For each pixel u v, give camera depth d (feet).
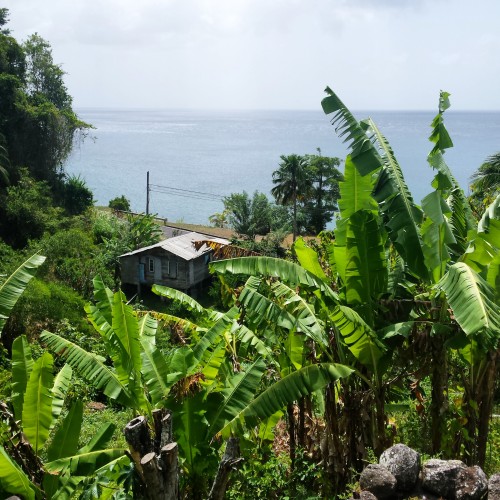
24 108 156.76
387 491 17.76
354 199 27.96
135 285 114.62
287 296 27.09
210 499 18.90
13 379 27.71
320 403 29.01
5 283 28.86
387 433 28.86
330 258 31.24
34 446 25.30
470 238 27.89
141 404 25.90
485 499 17.38
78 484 23.07
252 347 32.94
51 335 27.71
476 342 24.93
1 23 176.14
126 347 25.86
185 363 25.80
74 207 166.91
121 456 23.53
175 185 383.65
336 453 26.53
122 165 522.88
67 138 167.53
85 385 50.29
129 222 138.72
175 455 17.53
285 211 174.70
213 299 109.91
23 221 133.28
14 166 154.61
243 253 41.04
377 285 27.02
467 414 27.17
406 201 27.04
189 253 112.06
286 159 169.99
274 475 25.80
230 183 399.44
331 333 27.91
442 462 18.39
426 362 26.68
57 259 99.76
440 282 23.06
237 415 23.95
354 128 27.78
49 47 193.06
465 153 599.16
